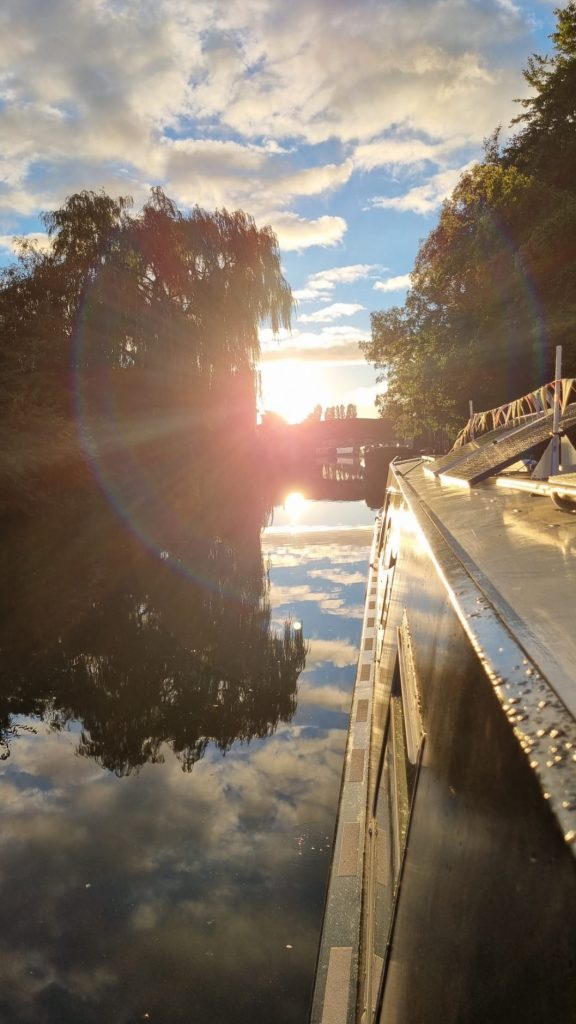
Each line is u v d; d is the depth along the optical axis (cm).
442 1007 100
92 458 2675
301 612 1041
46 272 2898
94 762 555
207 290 3003
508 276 2056
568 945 60
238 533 1945
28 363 2689
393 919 160
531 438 399
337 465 6638
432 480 575
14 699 699
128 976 324
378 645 563
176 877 397
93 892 384
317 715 645
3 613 1052
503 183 2041
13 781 526
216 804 482
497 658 111
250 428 3494
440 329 2550
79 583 1266
